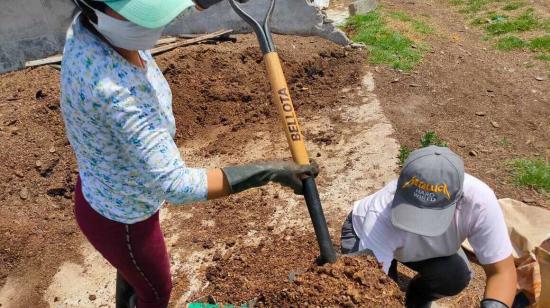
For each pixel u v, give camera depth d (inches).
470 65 246.1
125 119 73.2
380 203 110.1
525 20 301.3
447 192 95.9
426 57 251.1
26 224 179.3
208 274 150.3
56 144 210.4
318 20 268.2
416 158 99.9
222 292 140.9
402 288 137.0
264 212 170.2
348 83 236.1
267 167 82.9
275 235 159.9
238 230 165.2
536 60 250.5
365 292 85.8
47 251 171.3
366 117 211.0
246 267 149.0
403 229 97.7
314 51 258.8
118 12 68.8
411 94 223.6
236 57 257.9
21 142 208.1
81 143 79.5
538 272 108.1
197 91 237.1
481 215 98.3
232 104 231.3
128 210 86.0
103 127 74.9
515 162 179.3
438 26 303.0
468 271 116.5
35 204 188.2
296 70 247.1
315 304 85.6
